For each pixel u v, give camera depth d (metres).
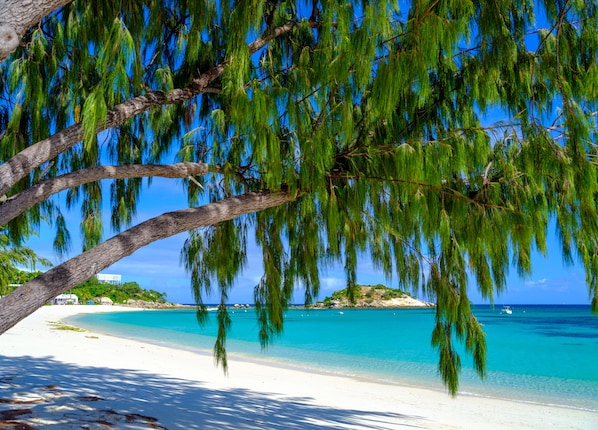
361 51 2.32
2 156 3.33
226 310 3.73
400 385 10.85
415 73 2.23
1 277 9.12
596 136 2.70
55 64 3.28
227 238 3.59
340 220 3.38
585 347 22.05
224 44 3.55
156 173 3.13
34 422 4.15
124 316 54.25
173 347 18.36
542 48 2.66
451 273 3.01
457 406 8.50
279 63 3.62
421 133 3.12
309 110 3.06
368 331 34.22
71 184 2.87
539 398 9.95
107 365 9.98
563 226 2.81
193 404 6.29
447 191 2.98
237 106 2.50
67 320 35.91
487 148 2.74
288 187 3.02
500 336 28.97
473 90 2.88
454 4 2.15
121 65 2.34
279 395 8.17
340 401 8.09
